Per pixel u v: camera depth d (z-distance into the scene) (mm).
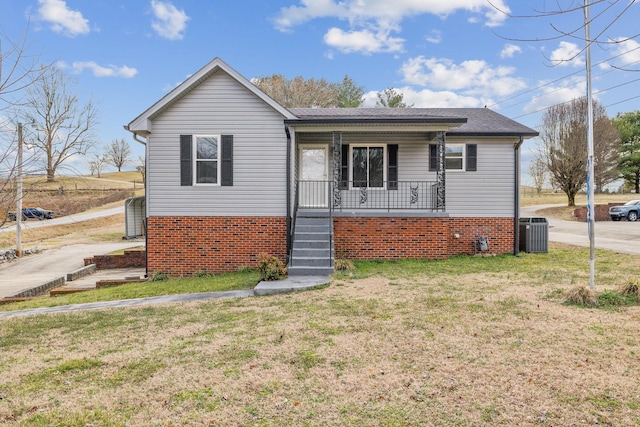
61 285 12188
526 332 5012
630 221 25891
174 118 11078
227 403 3438
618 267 9672
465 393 3484
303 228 10945
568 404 3258
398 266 10492
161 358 4559
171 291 8898
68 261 16797
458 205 12781
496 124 13422
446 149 12789
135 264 14852
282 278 8977
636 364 3994
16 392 3770
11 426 3131
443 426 2988
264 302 7203
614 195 40500
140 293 8914
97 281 11516
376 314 5996
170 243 11141
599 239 16266
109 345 5184
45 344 5398
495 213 12766
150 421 3168
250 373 4035
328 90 38062
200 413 3273
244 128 11086
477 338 4844
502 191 12781
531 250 12789
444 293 7273
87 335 5730
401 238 11547
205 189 11133
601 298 6332
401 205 12711
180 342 5125
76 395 3674
